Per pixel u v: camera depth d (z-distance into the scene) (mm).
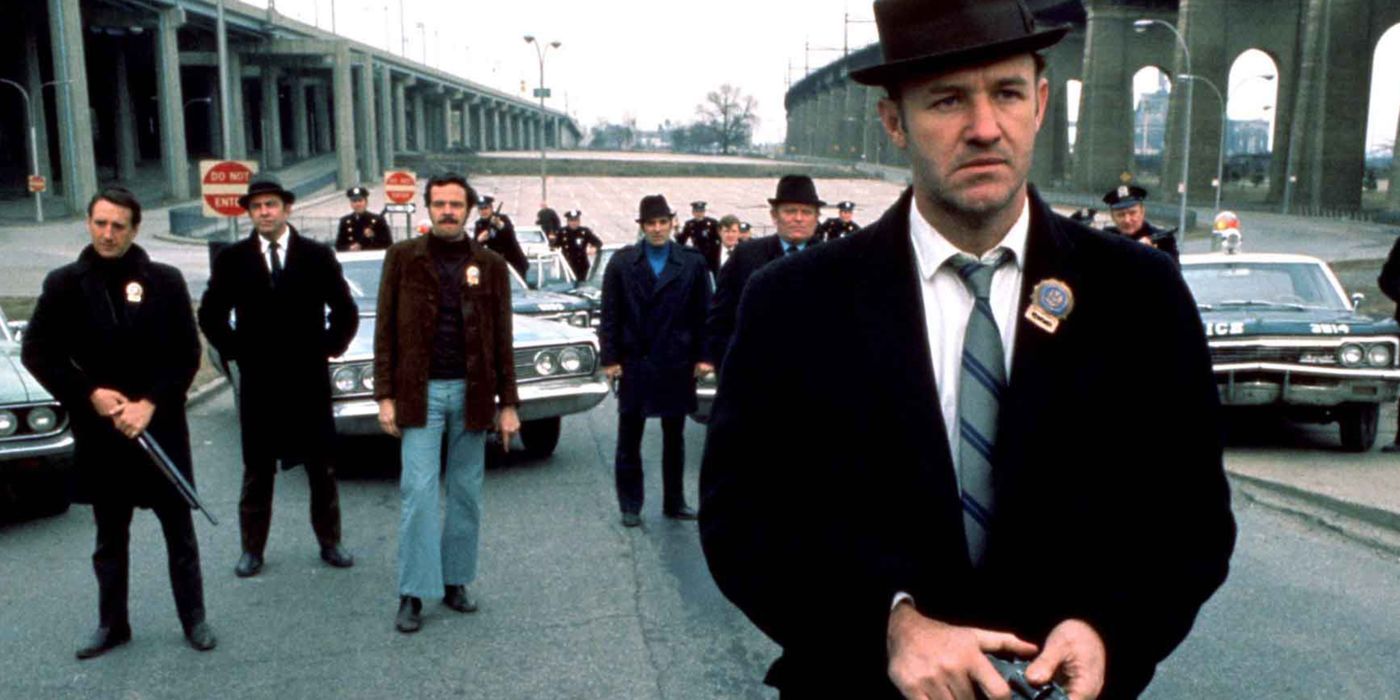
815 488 1938
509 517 7566
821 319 1928
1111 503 1869
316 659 5066
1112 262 1902
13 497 7766
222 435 10477
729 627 5422
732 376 2002
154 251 42750
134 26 64938
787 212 6895
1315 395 8930
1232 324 9156
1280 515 7406
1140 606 1818
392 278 5562
